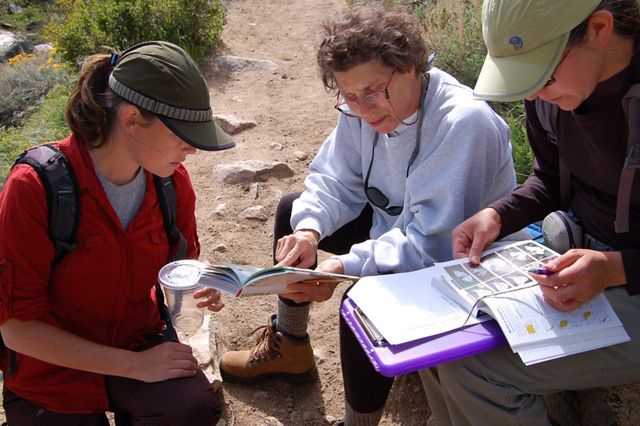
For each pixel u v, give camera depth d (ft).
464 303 6.36
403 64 7.09
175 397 6.63
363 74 7.09
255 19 29.58
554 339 5.93
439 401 7.34
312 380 9.71
